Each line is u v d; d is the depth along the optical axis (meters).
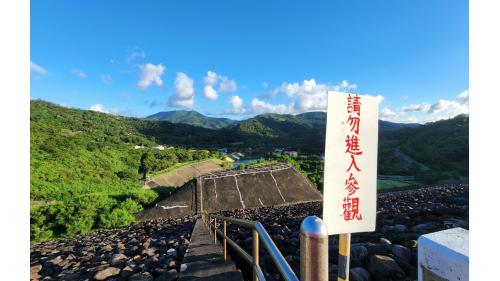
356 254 4.24
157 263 5.64
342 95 1.75
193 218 16.86
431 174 43.75
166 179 66.06
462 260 1.24
